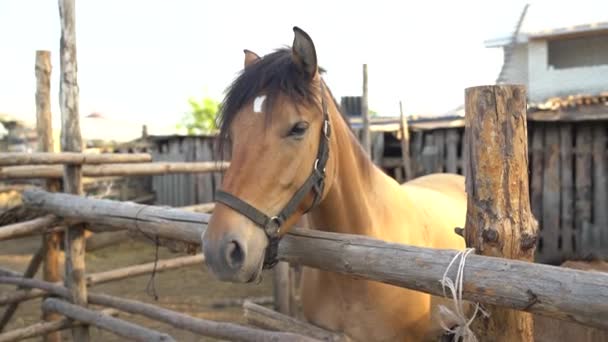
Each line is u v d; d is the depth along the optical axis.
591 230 6.07
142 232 2.50
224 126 1.68
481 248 1.41
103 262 7.82
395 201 2.22
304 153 1.64
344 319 2.08
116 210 2.63
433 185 3.44
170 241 2.45
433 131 6.82
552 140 6.27
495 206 1.39
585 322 1.10
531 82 13.04
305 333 2.15
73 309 3.14
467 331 1.36
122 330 2.87
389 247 1.50
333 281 2.06
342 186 1.93
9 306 3.71
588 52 13.05
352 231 1.98
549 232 6.29
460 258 1.32
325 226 2.01
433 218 2.47
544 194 6.32
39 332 3.16
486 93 1.40
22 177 3.34
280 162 1.58
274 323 2.34
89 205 2.79
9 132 12.12
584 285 1.09
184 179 9.36
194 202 9.23
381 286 1.98
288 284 4.94
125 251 8.67
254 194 1.56
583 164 6.14
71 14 3.21
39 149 3.79
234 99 1.65
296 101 1.59
